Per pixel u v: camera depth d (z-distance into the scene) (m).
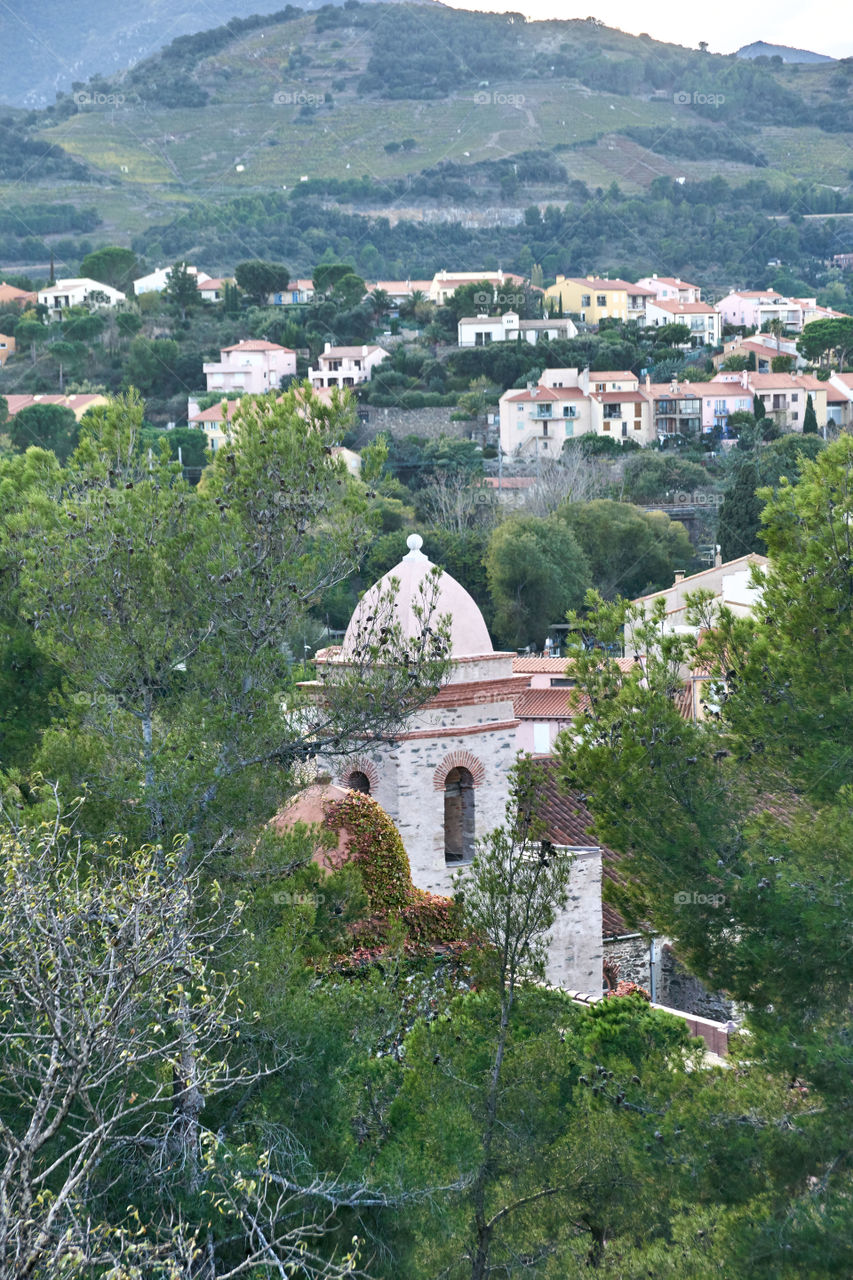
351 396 25.89
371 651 25.44
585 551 119.88
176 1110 18.83
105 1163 18.17
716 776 21.20
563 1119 21.12
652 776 20.89
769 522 23.42
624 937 35.50
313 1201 19.14
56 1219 14.79
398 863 31.09
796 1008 19.44
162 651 23.72
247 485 24.72
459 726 35.31
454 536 120.00
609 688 22.06
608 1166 20.45
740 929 19.97
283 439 24.67
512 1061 21.09
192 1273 16.39
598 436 173.00
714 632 22.39
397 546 113.69
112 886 17.72
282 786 23.97
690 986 36.59
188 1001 17.16
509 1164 20.59
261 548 24.56
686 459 165.75
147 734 23.73
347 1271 16.59
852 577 21.64
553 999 22.05
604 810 21.02
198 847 22.52
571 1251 20.58
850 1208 17.89
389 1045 23.08
